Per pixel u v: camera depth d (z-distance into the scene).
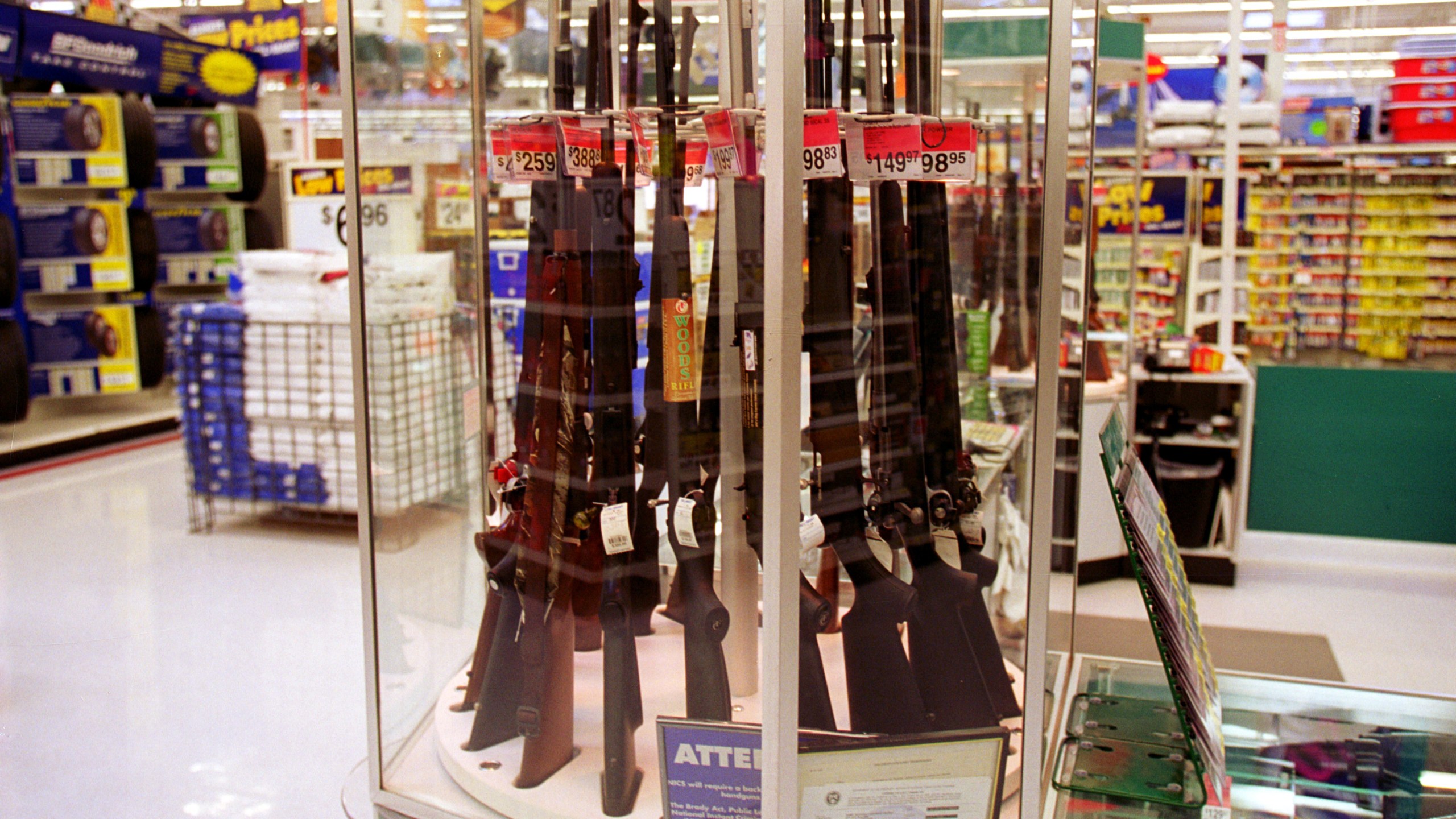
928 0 1.44
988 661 1.47
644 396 1.53
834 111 1.38
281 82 8.03
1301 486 4.41
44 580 3.85
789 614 1.29
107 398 7.05
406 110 1.68
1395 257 7.23
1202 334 4.80
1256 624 3.68
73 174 6.20
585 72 1.63
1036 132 1.38
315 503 4.40
